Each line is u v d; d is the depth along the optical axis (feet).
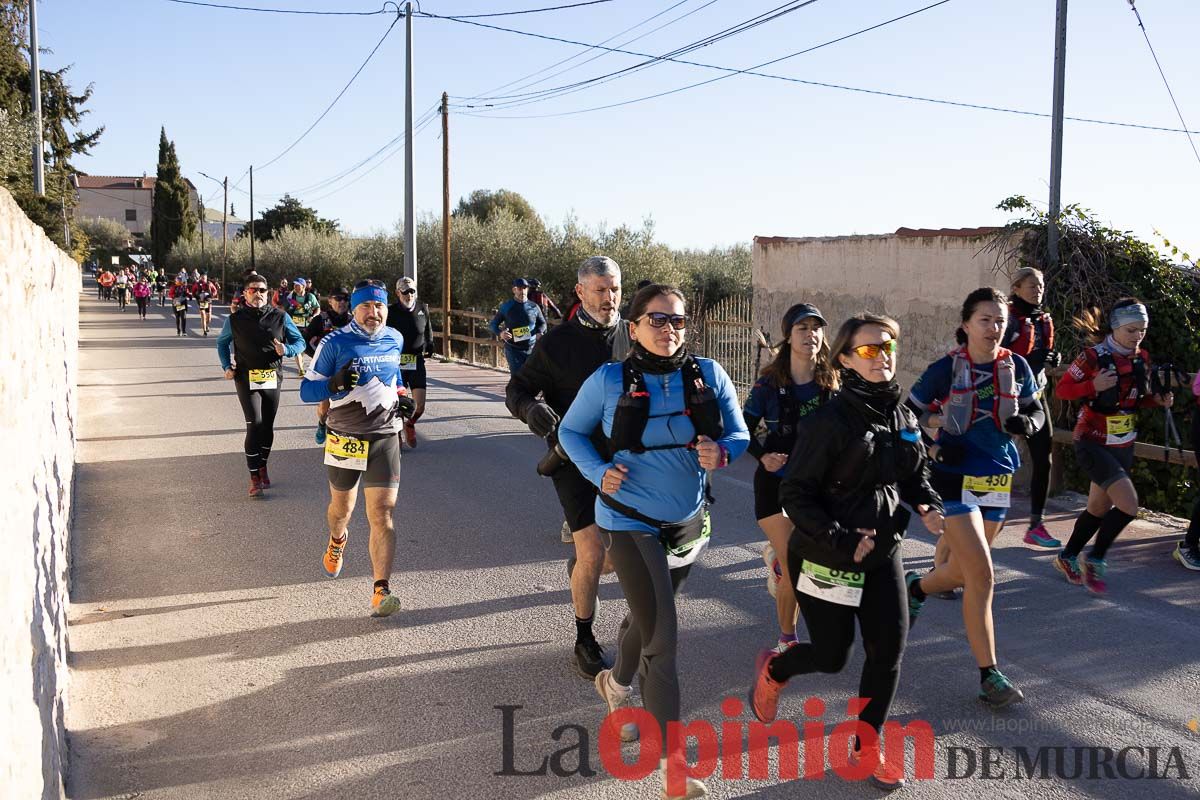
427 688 15.35
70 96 104.17
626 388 12.12
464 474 31.94
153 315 139.13
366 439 18.13
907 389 35.76
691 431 12.12
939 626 17.92
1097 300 29.78
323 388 18.06
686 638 17.46
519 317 38.11
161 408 47.01
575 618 17.70
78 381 58.03
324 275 167.84
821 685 15.43
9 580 9.14
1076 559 20.42
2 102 76.59
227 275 206.59
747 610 18.90
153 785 12.52
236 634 17.72
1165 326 29.78
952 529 14.75
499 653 16.76
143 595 19.93
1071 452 28.73
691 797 11.49
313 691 15.26
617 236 107.96
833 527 11.39
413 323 35.40
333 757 13.19
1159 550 23.06
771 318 42.98
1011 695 14.21
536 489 29.68
